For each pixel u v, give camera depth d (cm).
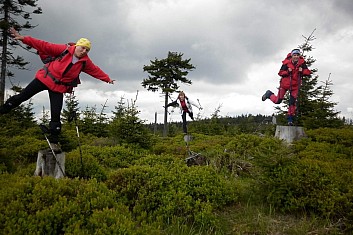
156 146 1120
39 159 541
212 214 471
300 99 1284
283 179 519
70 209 365
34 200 372
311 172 534
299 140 906
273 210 516
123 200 496
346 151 807
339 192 487
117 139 1068
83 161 662
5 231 318
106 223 353
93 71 526
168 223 453
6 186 408
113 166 825
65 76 488
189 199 496
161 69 3153
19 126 1227
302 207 494
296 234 432
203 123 2219
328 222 455
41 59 510
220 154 854
